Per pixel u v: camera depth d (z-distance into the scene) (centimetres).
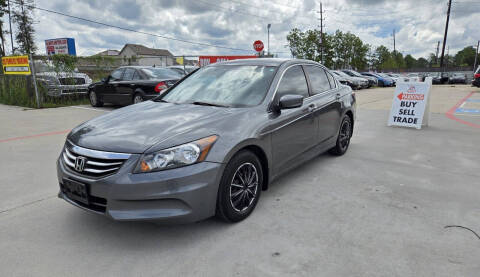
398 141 618
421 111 736
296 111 368
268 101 336
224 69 406
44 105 1173
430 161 484
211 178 260
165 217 245
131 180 240
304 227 289
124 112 337
